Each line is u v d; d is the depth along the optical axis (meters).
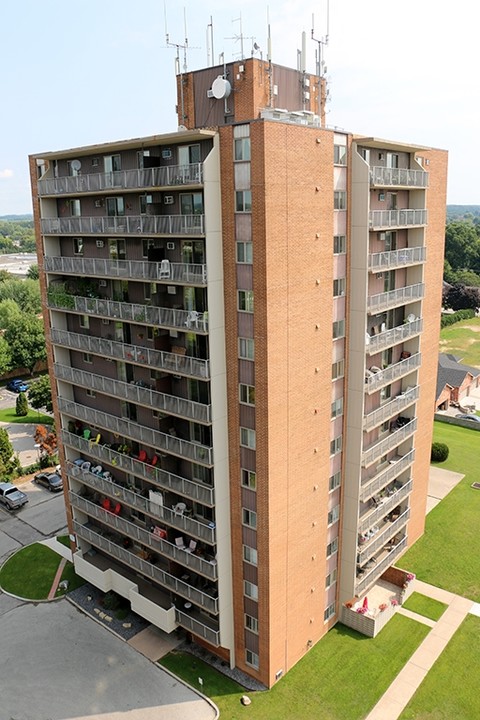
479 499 46.50
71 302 32.38
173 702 28.11
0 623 34.19
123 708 27.88
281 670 29.44
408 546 39.91
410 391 35.03
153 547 31.42
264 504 26.41
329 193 25.97
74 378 34.16
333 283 27.58
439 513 44.50
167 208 27.50
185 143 25.61
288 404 26.23
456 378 71.06
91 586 37.22
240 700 28.09
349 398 30.30
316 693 28.45
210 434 27.86
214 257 24.45
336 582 32.91
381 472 33.75
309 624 31.08
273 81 28.75
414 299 33.38
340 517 32.06
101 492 34.62
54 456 56.00
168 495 30.94
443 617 33.47
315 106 32.16
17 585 37.72
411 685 28.70
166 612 30.33
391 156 31.30
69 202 33.19
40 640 32.62
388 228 29.75
